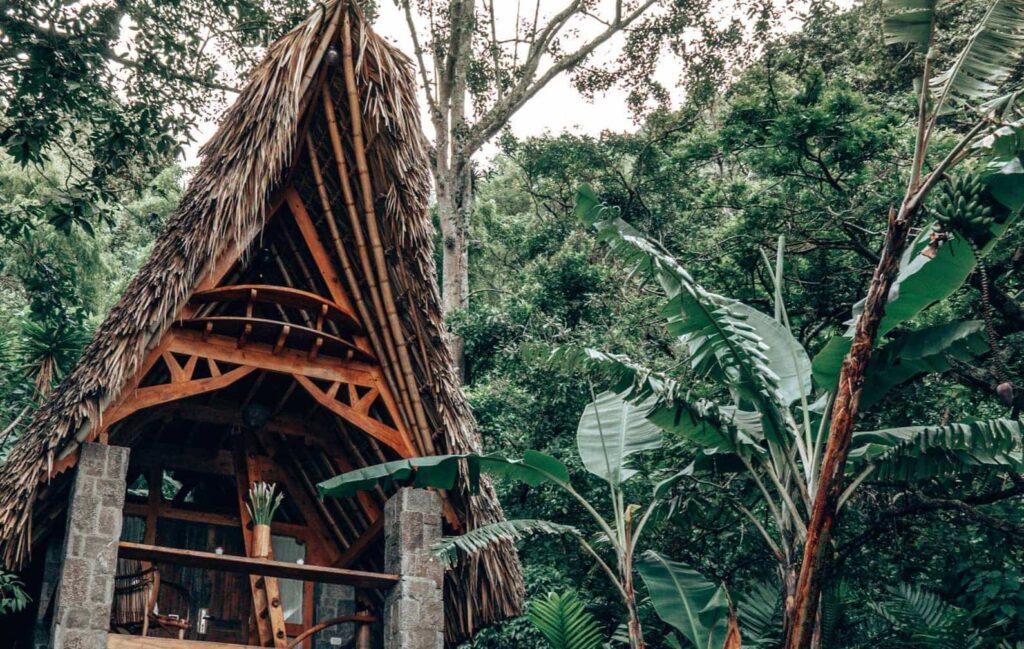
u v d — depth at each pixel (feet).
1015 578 33.53
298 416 31.65
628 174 77.36
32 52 40.34
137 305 26.68
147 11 47.75
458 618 30.07
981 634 33.53
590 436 28.78
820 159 45.65
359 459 31.32
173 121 45.19
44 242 61.36
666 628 38.32
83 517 24.73
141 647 24.82
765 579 40.14
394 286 29.78
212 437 32.60
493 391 50.83
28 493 25.03
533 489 43.83
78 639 23.67
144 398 26.55
